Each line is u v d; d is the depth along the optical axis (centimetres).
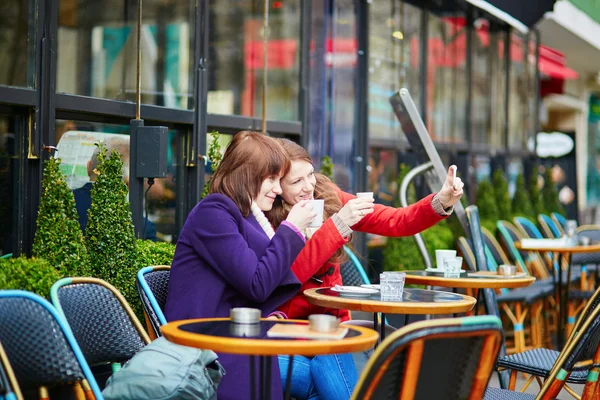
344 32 752
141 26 508
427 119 916
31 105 425
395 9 843
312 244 387
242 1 607
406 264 741
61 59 446
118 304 345
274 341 243
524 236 895
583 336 351
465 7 1008
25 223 424
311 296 366
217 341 243
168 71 531
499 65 1126
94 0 468
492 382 625
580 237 900
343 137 749
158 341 308
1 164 416
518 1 805
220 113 588
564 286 748
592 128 2288
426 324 233
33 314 294
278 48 655
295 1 674
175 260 354
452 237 785
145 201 519
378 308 346
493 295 532
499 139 1131
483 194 975
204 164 554
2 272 354
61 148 450
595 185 2314
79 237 392
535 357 428
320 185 439
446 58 966
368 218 461
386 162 823
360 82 774
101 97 475
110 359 338
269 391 269
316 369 348
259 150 364
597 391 396
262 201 367
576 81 1981
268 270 333
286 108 668
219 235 340
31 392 380
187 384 291
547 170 1220
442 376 247
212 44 579
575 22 1277
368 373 231
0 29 411
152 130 456
